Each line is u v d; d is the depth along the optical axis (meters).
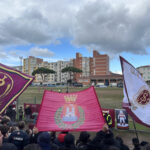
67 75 124.88
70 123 3.88
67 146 3.18
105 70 109.12
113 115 9.93
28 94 33.94
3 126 4.20
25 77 7.25
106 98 27.19
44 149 3.20
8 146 2.73
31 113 11.97
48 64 135.88
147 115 5.16
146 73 97.25
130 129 9.53
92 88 4.55
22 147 4.02
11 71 7.29
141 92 5.38
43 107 4.09
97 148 3.40
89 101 4.31
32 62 138.12
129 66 5.47
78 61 122.38
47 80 132.25
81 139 3.60
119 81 99.94
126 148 3.95
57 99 4.30
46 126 3.81
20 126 4.75
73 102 4.27
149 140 7.97
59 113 4.04
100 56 110.75
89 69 123.94
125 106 5.30
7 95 6.68
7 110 10.25
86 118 4.00
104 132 3.76
